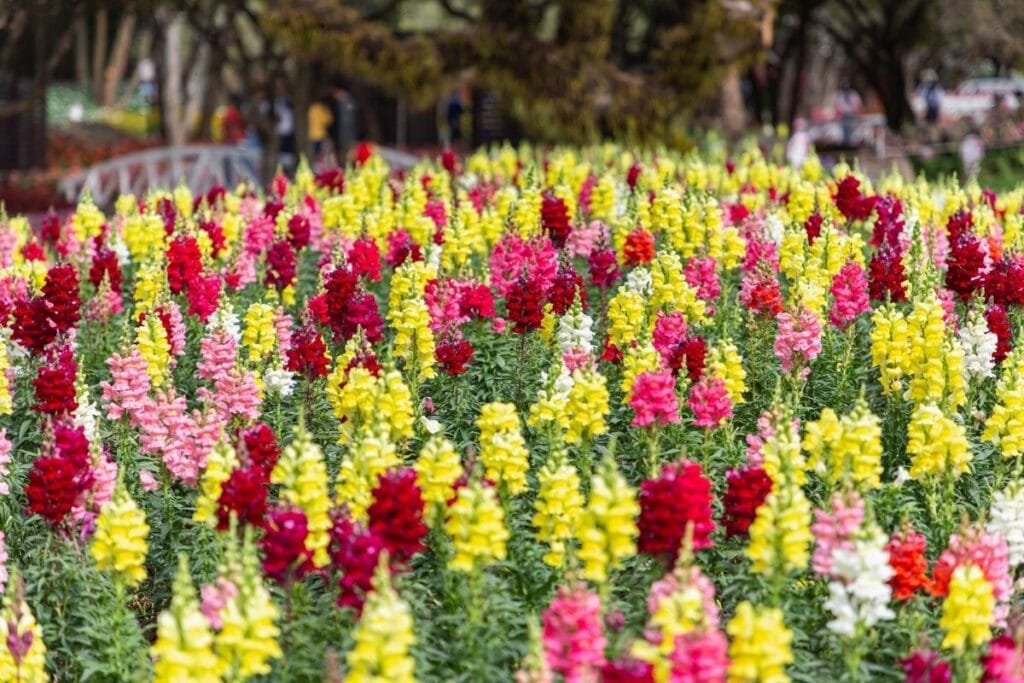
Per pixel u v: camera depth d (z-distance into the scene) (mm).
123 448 12414
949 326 13133
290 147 49531
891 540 9961
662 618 7941
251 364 14188
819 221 17234
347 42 28938
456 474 10148
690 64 30266
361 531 9242
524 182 18312
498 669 9477
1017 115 43844
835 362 14469
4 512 11938
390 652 7758
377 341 14523
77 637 10312
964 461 11312
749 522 9812
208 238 17594
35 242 17938
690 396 12617
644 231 16406
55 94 76312
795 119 50562
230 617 8281
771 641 7844
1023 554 10414
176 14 43438
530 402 13781
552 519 10047
